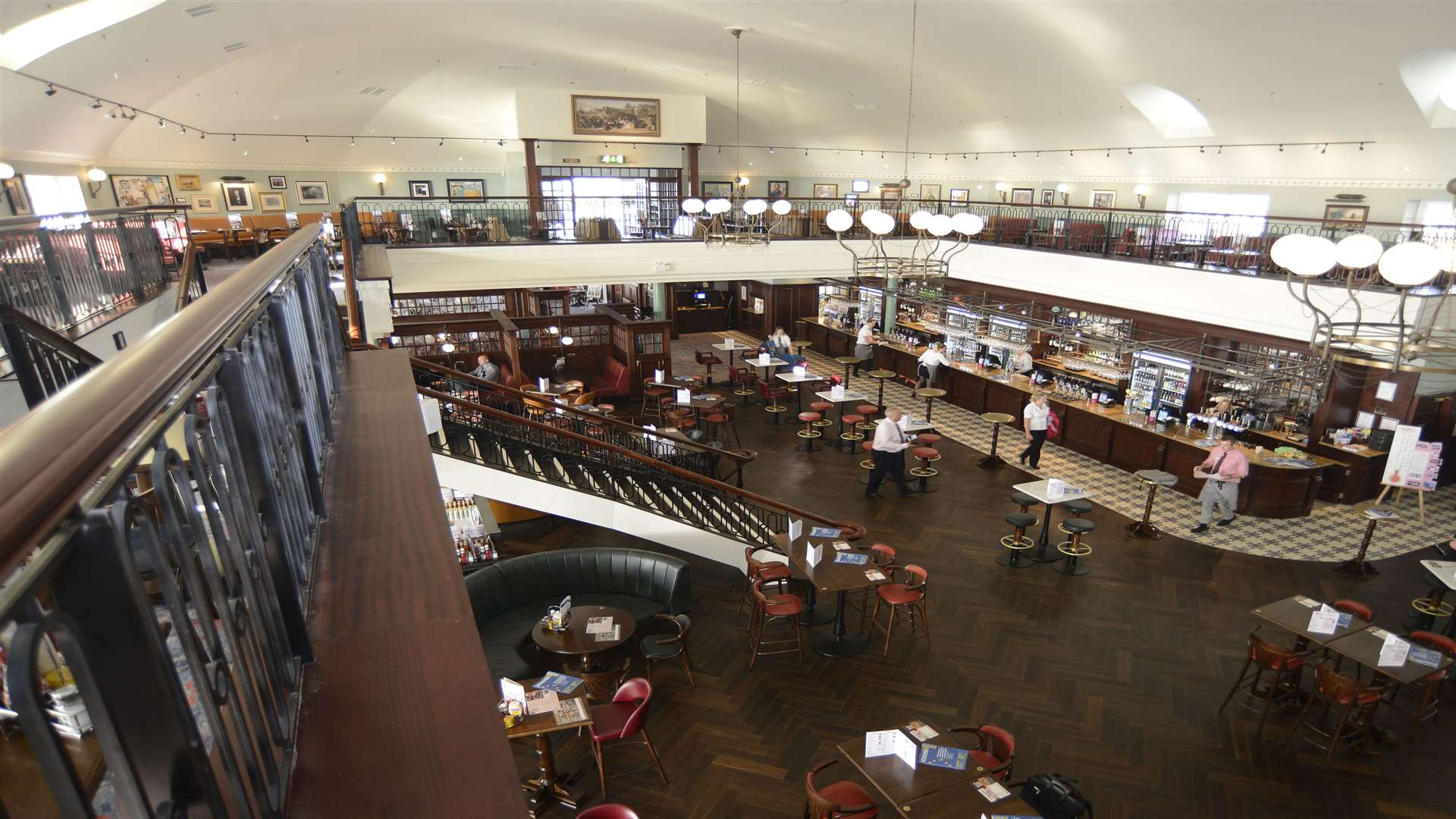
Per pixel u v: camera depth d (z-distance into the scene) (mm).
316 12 9883
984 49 11328
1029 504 9297
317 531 1896
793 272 14914
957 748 4852
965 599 8352
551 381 15742
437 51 12711
